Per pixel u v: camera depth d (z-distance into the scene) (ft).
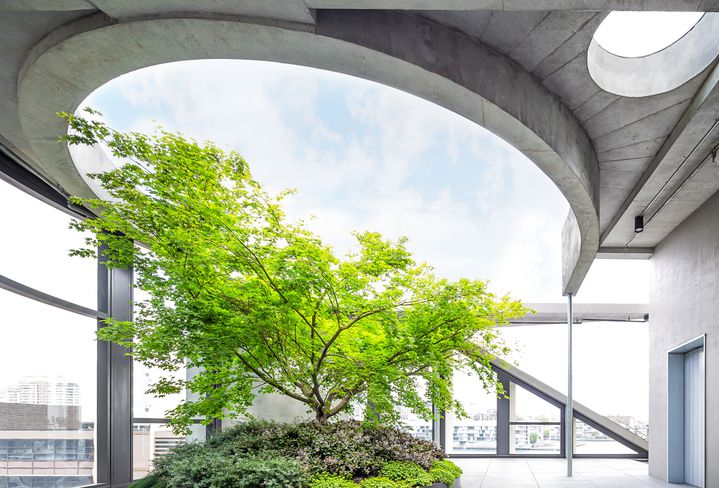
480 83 17.47
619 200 30.94
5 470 24.20
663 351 36.04
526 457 47.98
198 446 24.73
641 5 13.46
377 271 22.38
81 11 16.22
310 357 25.88
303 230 21.95
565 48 17.70
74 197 23.62
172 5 14.94
